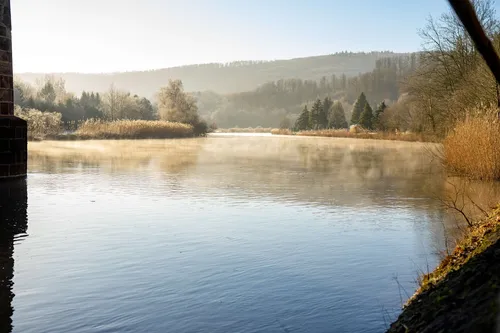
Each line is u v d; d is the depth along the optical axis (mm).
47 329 4262
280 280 5625
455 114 25812
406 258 6578
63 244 7293
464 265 4070
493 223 5258
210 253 6852
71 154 27594
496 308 2971
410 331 3646
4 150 15680
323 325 4340
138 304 4879
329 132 79625
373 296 5082
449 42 31422
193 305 4848
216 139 58438
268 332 4195
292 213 9961
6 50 16078
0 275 5797
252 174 17547
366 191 13156
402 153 31094
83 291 5254
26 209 10281
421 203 11172
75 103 99875
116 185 14281
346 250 7020
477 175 16062
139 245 7266
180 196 12203
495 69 1392
